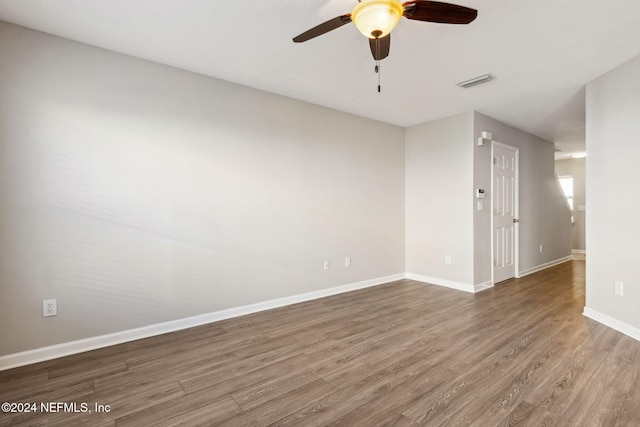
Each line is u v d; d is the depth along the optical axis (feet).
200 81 9.75
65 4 6.48
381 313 10.68
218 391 6.21
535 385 6.26
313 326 9.56
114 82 8.39
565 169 25.02
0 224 7.07
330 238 13.00
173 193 9.28
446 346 8.07
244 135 10.63
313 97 11.73
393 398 5.91
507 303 11.65
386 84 10.55
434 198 14.69
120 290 8.49
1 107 7.07
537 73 9.63
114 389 6.29
